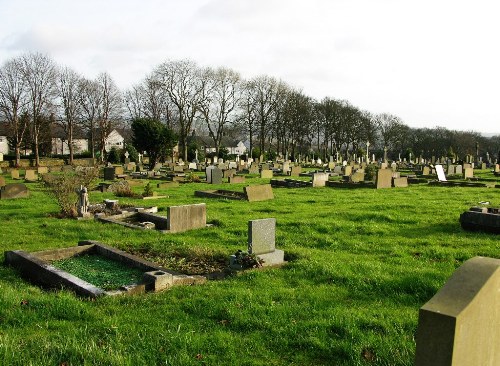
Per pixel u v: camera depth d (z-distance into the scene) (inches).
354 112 3287.4
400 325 233.1
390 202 754.8
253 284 316.8
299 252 409.4
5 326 232.8
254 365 195.0
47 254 396.2
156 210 711.1
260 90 2842.0
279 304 268.2
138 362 190.4
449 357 126.6
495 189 995.9
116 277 344.8
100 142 2881.4
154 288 305.6
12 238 510.3
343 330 229.0
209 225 572.7
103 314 253.6
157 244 456.4
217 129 2896.2
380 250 429.1
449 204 719.7
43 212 706.2
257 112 2878.9
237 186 1174.3
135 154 2576.3
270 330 231.0
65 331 225.5
